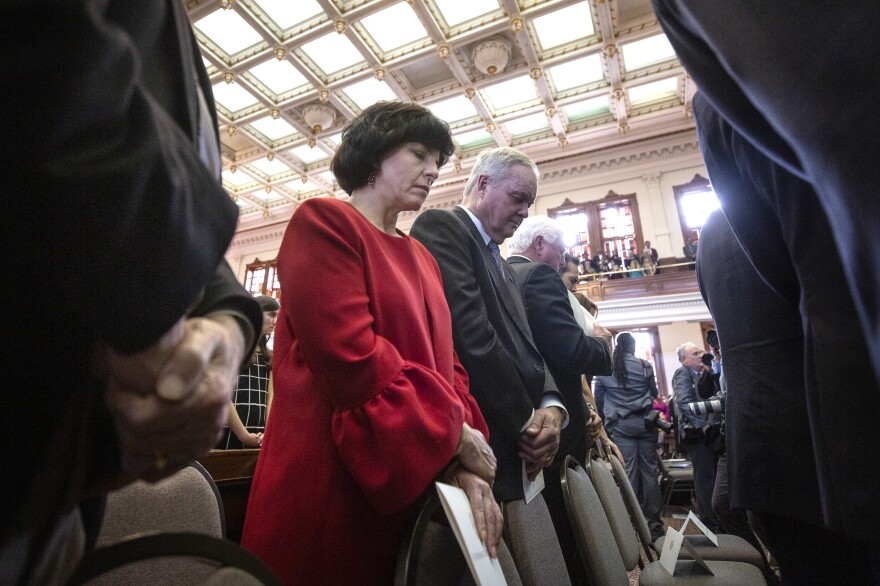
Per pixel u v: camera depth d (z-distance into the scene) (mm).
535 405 1039
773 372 876
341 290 658
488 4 6906
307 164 11055
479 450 667
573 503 981
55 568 276
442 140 910
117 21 261
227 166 10742
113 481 311
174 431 277
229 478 1433
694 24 490
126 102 226
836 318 528
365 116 895
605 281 9352
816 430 554
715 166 748
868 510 475
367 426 597
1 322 230
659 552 1536
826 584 827
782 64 361
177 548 358
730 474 937
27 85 187
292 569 604
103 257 229
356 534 614
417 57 7594
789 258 701
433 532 601
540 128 10359
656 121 9961
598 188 10766
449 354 831
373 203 886
